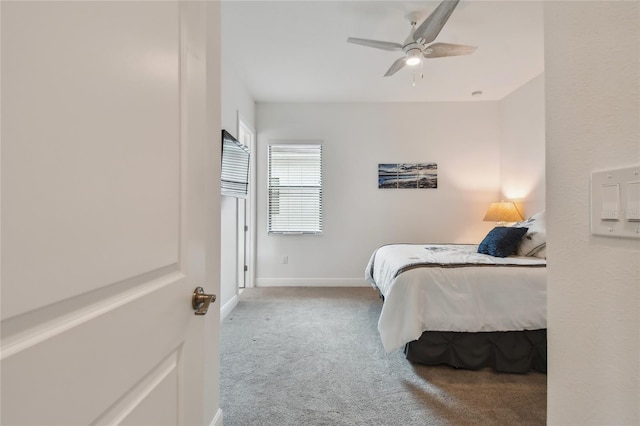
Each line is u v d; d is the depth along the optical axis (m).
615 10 0.51
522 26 2.41
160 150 0.62
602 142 0.53
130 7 0.53
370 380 1.82
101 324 0.46
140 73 0.55
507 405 1.59
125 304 0.51
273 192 4.14
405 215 4.14
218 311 1.38
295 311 3.06
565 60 0.61
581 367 0.57
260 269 4.10
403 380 1.82
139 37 0.55
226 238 2.96
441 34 2.52
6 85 0.34
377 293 3.73
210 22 1.31
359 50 2.77
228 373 1.89
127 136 0.52
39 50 0.37
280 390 1.72
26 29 0.36
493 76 3.34
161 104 0.62
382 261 2.82
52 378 0.39
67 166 0.41
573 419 0.59
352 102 4.11
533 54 2.86
